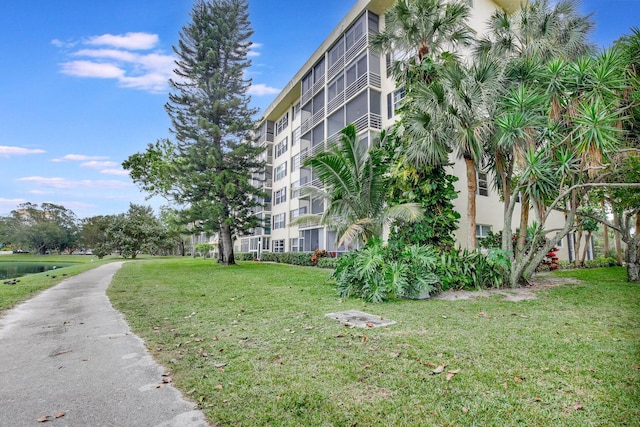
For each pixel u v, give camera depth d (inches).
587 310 211.3
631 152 296.7
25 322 203.8
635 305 225.0
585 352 132.6
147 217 1582.2
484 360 126.2
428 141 312.3
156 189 840.9
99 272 580.1
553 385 104.7
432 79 344.8
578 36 358.3
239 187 754.2
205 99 792.3
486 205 498.6
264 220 891.4
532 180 286.8
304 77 861.2
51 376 120.6
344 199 355.6
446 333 162.1
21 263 1346.0
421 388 104.5
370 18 612.4
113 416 92.4
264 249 1140.5
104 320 207.0
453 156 465.1
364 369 119.8
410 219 304.0
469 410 91.3
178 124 773.9
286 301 259.3
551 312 206.8
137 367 128.5
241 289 336.5
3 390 109.5
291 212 961.5
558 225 590.2
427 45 362.3
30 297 301.0
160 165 792.9
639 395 96.5
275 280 420.8
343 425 85.8
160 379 116.8
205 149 747.4
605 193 378.3
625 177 319.9
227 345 150.6
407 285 256.2
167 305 252.5
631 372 112.7
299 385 108.1
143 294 312.2
